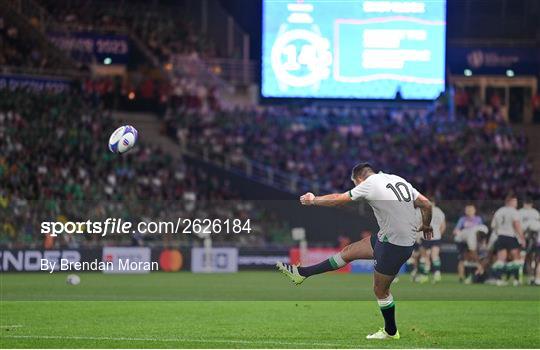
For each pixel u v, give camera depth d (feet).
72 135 348.59
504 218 240.53
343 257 117.50
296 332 123.85
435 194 382.42
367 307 169.68
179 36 440.04
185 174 364.58
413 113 421.59
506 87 443.32
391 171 394.52
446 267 312.29
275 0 362.33
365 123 414.82
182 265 305.94
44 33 394.93
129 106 401.90
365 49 367.25
